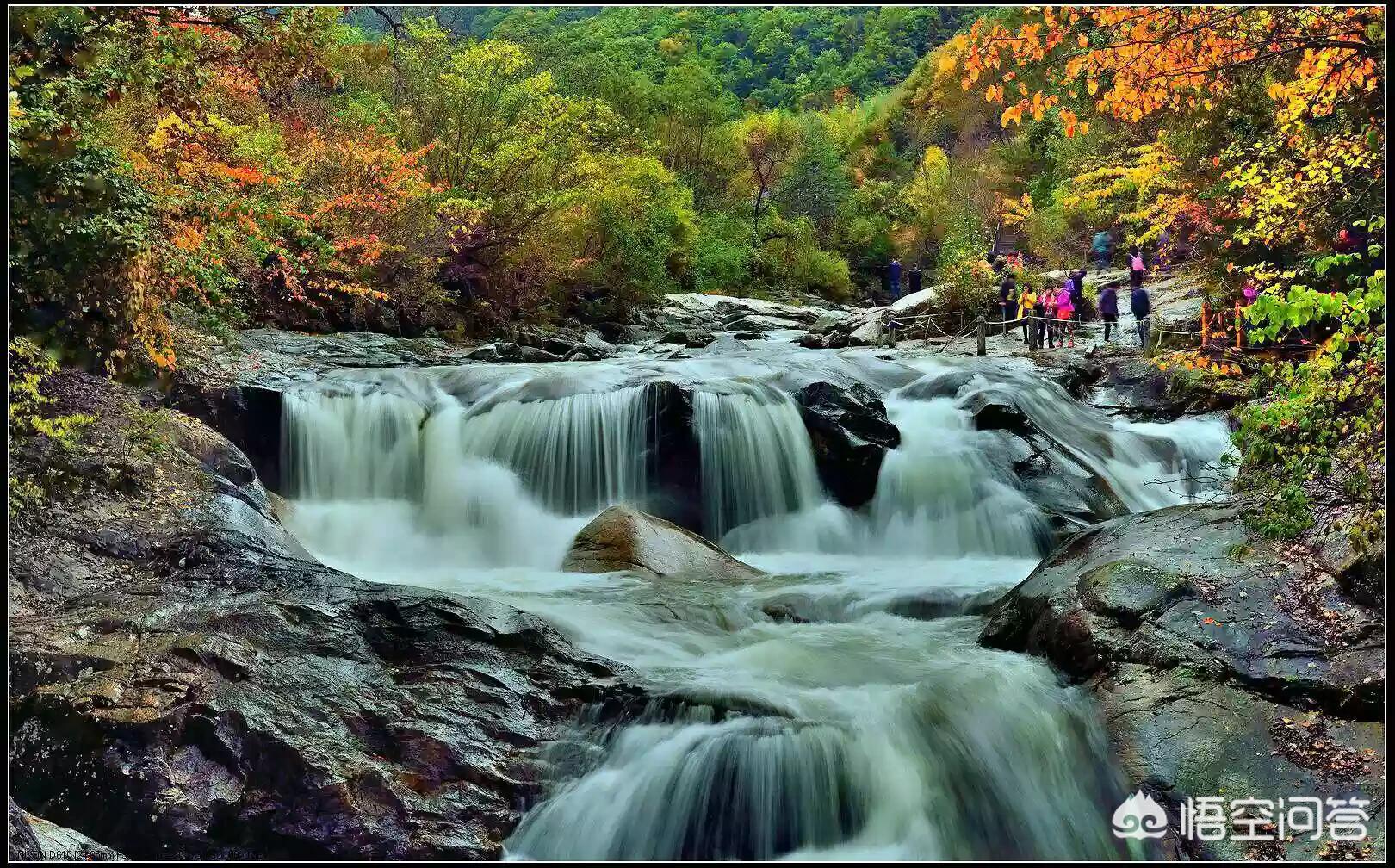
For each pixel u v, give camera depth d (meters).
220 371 13.57
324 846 5.62
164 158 10.73
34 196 8.49
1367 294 5.80
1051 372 16.56
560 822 6.04
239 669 6.26
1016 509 12.69
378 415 13.66
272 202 13.07
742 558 12.52
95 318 9.42
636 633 8.07
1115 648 6.58
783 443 13.66
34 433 8.30
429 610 7.09
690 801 6.13
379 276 20.36
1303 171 8.94
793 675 7.19
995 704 6.48
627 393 13.59
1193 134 14.87
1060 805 5.99
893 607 9.04
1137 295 19.97
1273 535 6.73
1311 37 7.70
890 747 6.25
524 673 6.83
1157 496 13.93
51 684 5.99
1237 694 6.02
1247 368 14.73
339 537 12.53
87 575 7.43
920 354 21.00
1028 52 7.61
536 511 13.37
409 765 6.04
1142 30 7.39
